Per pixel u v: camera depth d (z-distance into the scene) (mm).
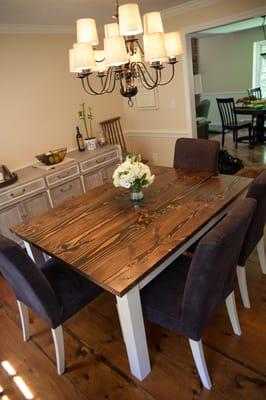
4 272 1552
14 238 2936
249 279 2092
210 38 7023
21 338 1896
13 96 3232
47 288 1402
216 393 1393
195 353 1370
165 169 2516
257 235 1751
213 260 1096
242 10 2947
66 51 3615
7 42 3084
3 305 2240
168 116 4047
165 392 1431
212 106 7617
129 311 1305
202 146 2391
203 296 1199
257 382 1416
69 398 1477
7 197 2816
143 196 2010
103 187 2346
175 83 3768
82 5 2713
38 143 3541
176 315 1334
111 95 4273
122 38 1496
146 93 4102
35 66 3361
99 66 1808
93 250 1448
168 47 1778
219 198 1812
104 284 1200
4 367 1699
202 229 1584
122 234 1560
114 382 1520
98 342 1780
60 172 3236
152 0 2883
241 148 5379
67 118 3789
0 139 3207
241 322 1756
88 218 1821
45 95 3512
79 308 1575
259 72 6688
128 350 1459
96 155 3582
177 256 1527
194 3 3172
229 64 6988
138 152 4672
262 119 5309
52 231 1719
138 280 1210
